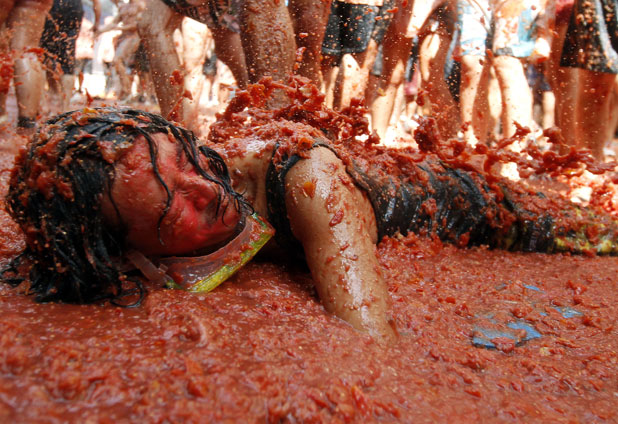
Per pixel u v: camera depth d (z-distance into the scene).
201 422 0.99
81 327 1.27
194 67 6.91
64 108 6.73
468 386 1.31
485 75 5.52
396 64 5.68
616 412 1.30
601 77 4.39
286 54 3.11
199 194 1.50
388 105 5.88
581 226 2.63
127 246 1.49
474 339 1.63
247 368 1.17
